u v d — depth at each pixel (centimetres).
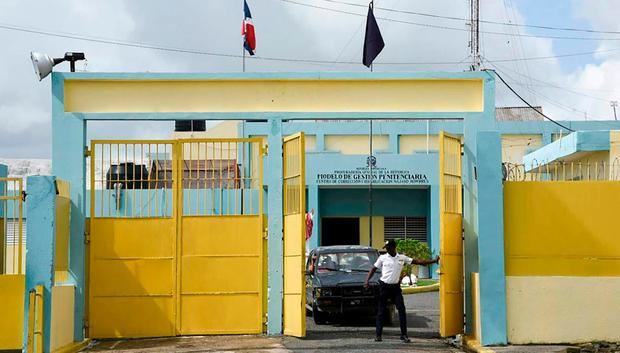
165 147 1529
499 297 1352
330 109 1484
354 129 4044
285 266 1505
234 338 1460
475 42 3262
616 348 1263
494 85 1480
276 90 1491
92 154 1477
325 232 4081
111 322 1473
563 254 1363
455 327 1445
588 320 1352
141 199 1496
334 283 1819
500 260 1353
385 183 3841
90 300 1471
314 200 3831
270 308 1497
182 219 1495
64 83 1472
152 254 1488
